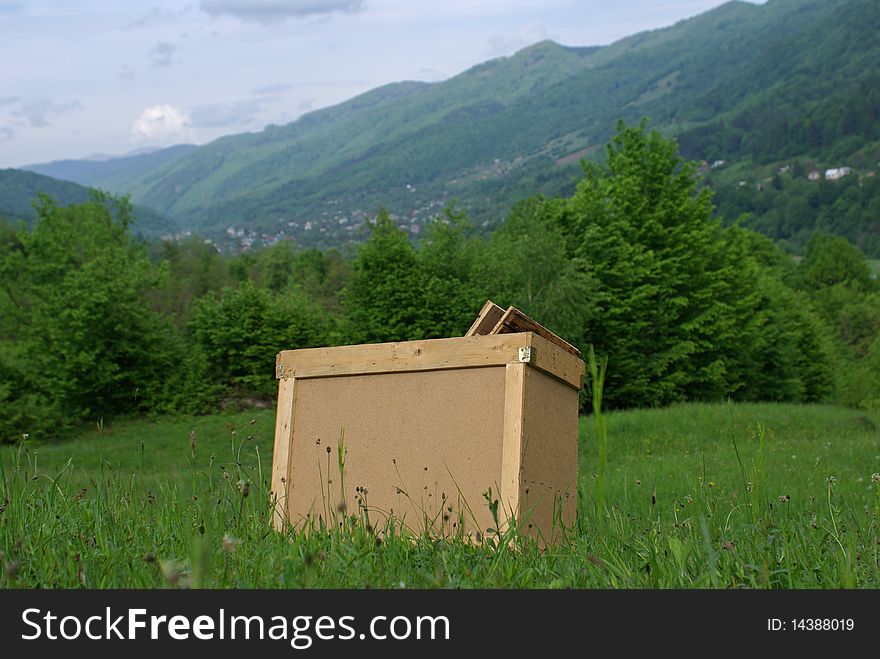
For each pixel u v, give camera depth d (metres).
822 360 75.25
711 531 4.67
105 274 48.53
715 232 58.34
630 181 53.38
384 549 4.00
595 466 24.41
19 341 50.91
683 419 32.53
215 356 53.56
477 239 53.22
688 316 53.16
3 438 40.19
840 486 14.05
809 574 3.80
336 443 6.09
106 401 46.47
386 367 6.00
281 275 126.19
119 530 4.32
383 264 51.59
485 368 5.74
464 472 5.68
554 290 45.72
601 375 2.78
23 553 3.71
